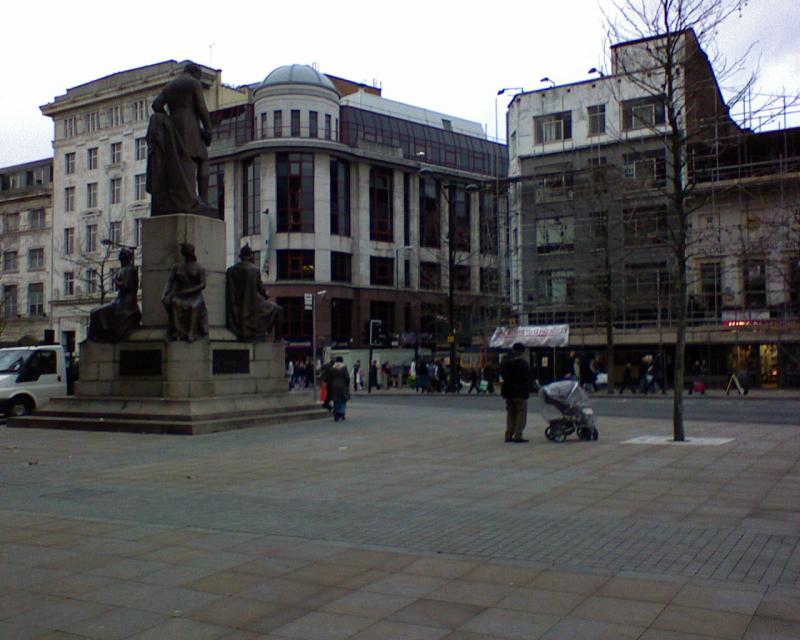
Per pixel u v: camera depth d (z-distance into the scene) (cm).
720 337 4347
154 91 6988
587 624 532
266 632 535
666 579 629
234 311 2320
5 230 7950
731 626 521
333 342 6325
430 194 7225
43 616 577
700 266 4262
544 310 5012
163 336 2150
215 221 2316
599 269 4275
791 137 4422
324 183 6350
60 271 7538
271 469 1326
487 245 6072
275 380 2377
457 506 956
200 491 1113
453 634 522
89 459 1514
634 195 4088
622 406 3036
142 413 2050
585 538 774
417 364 5391
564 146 5112
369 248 6675
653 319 4594
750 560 681
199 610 582
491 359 5584
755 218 4128
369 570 675
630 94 4816
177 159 2273
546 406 1662
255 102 6500
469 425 2130
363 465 1347
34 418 2194
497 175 6091
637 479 1127
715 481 1098
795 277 3984
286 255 6297
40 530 860
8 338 7775
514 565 681
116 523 891
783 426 1942
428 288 6838
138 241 6994
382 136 6912
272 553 739
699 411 2669
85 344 2255
